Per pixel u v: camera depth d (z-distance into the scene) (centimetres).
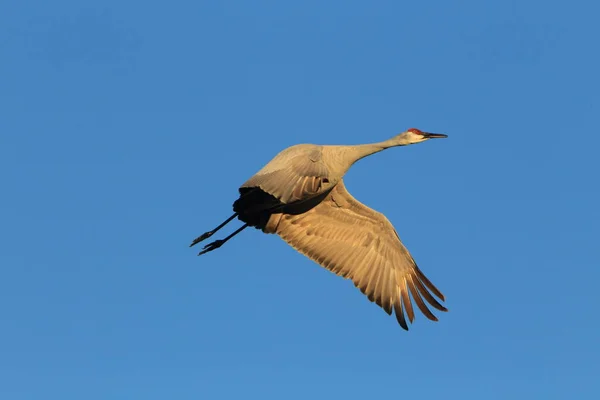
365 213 2017
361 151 1981
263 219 2020
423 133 2105
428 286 2025
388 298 2025
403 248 2023
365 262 2042
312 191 1814
